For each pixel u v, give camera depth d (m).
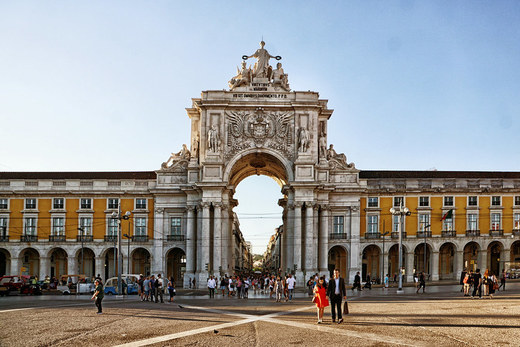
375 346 7.09
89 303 15.10
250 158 29.33
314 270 27.45
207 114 28.38
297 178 27.66
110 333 8.36
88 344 7.37
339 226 29.25
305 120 28.42
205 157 27.91
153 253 29.09
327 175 28.66
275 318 10.45
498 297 15.91
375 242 29.41
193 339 7.76
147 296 17.06
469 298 15.62
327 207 28.67
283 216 31.30
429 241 29.42
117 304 14.73
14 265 29.16
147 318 10.45
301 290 24.28
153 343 7.43
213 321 9.93
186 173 29.28
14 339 7.80
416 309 11.89
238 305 14.38
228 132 28.39
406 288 22.81
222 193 27.88
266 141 28.34
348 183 29.34
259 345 7.28
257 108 28.42
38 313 11.53
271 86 28.78
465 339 7.56
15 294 22.31
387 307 12.62
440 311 11.34
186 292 23.84
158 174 29.39
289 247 27.95
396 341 7.44
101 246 29.33
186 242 28.30
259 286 28.83
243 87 28.70
